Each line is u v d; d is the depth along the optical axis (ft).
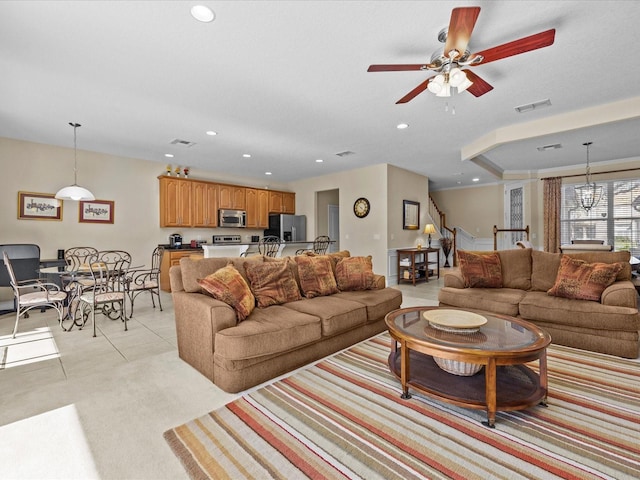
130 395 6.65
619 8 6.55
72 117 12.34
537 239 24.22
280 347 7.14
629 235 20.63
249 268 9.30
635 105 10.98
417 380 6.55
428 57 8.32
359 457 4.81
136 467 4.61
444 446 5.03
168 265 18.63
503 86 10.05
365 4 6.37
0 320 12.62
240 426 5.57
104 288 13.11
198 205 21.09
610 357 8.51
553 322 9.51
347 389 6.84
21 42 7.52
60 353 9.02
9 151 15.02
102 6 6.34
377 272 20.95
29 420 5.77
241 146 16.51
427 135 14.80
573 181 22.58
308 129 13.88
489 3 6.38
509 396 5.86
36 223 15.78
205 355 7.36
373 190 21.21
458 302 11.34
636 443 5.08
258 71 8.98
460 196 30.45
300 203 26.73
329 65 8.70
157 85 9.75
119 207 18.42
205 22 6.88
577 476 4.39
